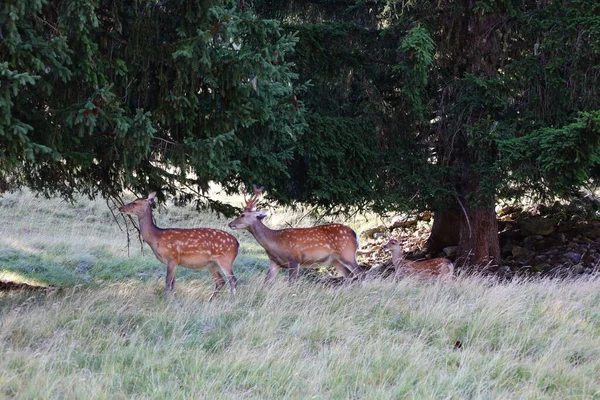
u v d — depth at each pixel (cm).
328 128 1667
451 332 1014
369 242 2538
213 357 864
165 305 1112
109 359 832
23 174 1377
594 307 1173
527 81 1697
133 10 1115
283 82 1147
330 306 1117
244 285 1311
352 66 1816
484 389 789
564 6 1645
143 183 1344
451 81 1812
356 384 784
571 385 830
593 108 1636
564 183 1537
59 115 1008
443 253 2217
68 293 1254
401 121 1825
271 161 1477
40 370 755
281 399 735
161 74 1105
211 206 1568
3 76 893
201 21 1072
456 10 1750
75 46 991
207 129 1153
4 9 877
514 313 1073
